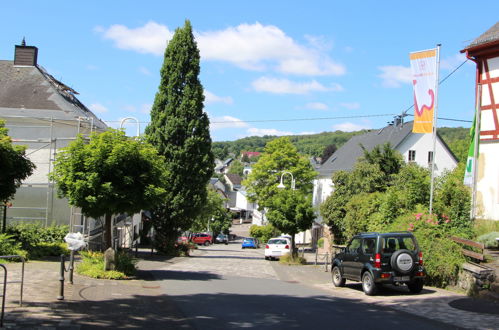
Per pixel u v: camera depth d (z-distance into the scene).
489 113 22.03
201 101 34.62
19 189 28.61
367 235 15.48
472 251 15.53
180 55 34.22
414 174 21.86
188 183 33.78
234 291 15.45
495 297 13.17
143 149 17.17
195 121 34.03
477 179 22.19
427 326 9.83
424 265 15.81
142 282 16.50
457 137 98.88
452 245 15.76
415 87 18.53
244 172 169.75
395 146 47.88
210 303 12.41
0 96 35.72
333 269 17.33
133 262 18.78
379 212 22.61
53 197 28.50
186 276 19.97
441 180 20.80
